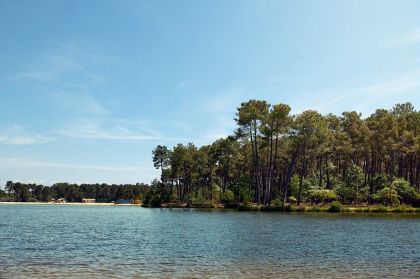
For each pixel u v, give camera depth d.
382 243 36.16
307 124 95.19
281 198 113.44
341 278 20.81
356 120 125.06
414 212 88.56
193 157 144.00
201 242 36.81
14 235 43.41
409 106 132.75
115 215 93.81
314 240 38.22
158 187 157.38
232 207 119.44
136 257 27.64
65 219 77.62
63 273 21.69
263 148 111.31
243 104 98.19
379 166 122.25
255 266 24.16
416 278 20.98
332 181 118.81
